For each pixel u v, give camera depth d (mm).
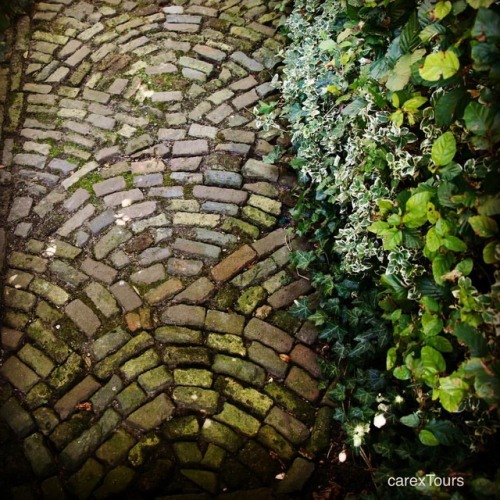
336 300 2377
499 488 1254
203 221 2881
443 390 1368
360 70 2477
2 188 3066
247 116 3420
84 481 2029
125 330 2461
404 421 1722
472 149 1583
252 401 2238
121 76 3729
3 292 2609
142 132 3359
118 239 2816
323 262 2605
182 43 3939
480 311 1432
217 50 3877
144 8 4285
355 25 2309
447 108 1524
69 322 2500
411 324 1800
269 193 3010
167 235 2822
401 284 1872
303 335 2439
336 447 2107
